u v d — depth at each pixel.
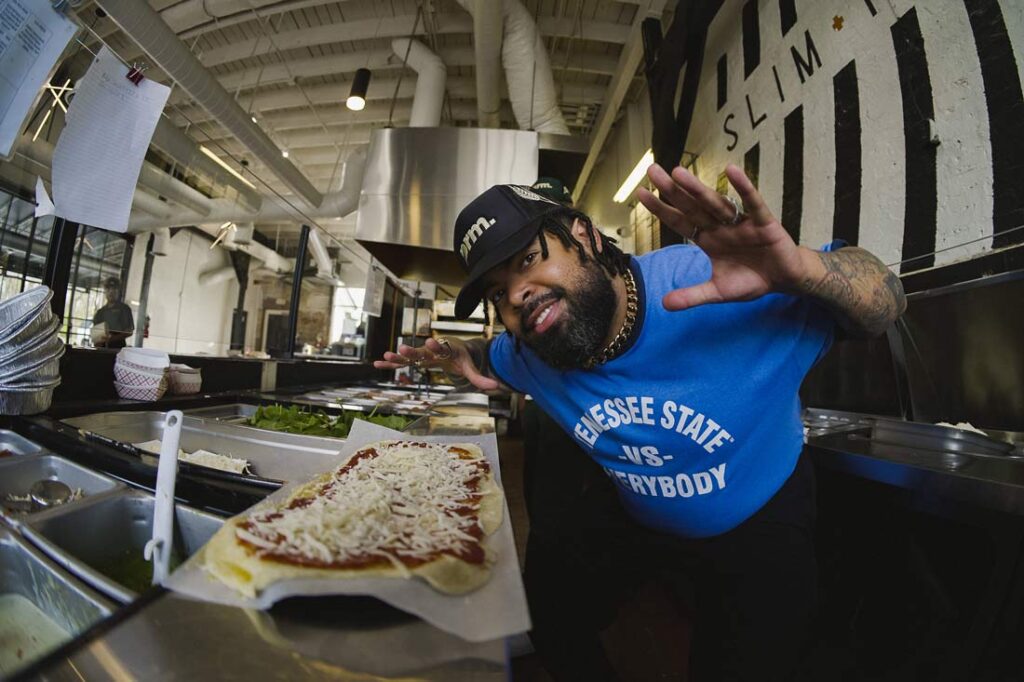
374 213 2.79
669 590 1.68
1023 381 1.05
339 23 3.15
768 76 2.25
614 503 1.04
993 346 1.11
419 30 3.13
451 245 2.76
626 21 3.09
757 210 0.49
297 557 0.52
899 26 1.54
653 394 0.79
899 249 1.51
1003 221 1.20
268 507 0.67
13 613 0.54
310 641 0.42
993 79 1.24
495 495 0.88
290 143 4.86
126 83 1.04
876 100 1.62
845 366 1.61
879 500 1.07
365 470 0.93
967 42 1.31
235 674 0.37
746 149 2.43
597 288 0.71
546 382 0.96
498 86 3.09
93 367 1.38
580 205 5.82
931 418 1.26
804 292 0.59
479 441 1.31
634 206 4.26
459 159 2.78
